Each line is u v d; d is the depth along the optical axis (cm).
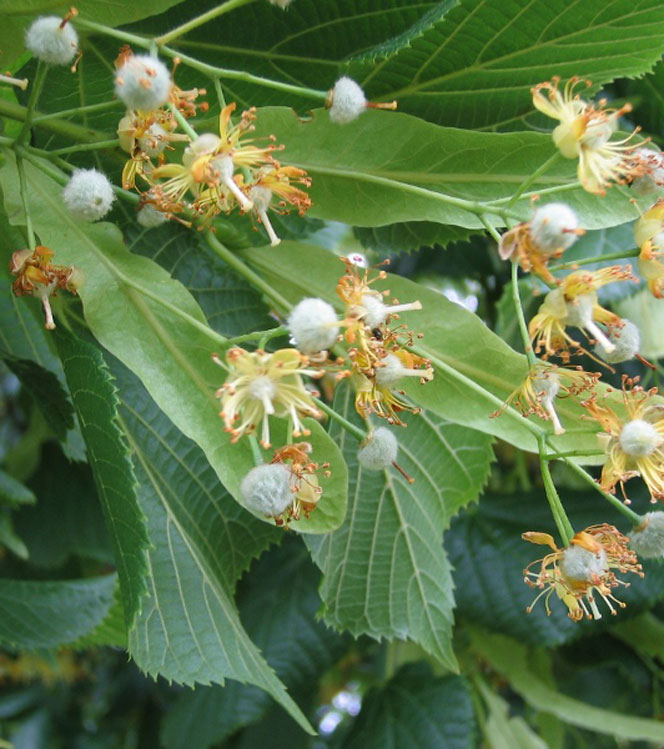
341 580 27
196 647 24
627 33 23
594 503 33
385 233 27
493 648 33
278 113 23
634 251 22
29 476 37
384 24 24
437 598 28
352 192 24
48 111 25
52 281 22
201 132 24
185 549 25
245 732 37
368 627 27
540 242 21
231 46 25
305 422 22
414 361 23
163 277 23
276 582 35
